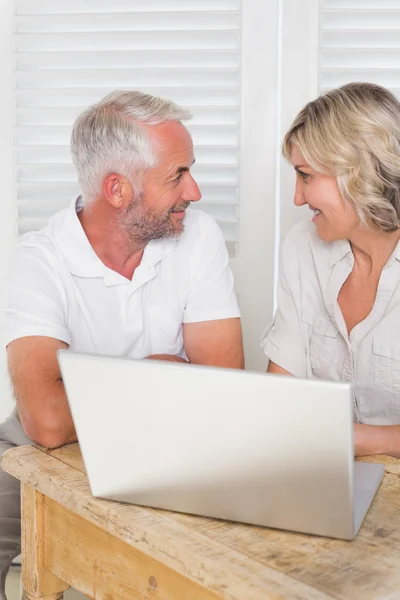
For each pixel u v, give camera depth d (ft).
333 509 2.95
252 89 7.26
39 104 7.57
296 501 2.99
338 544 3.00
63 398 4.63
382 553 2.93
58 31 7.47
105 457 3.33
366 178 4.62
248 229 7.44
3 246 7.74
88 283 5.55
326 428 2.74
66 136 7.60
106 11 7.39
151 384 3.00
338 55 7.14
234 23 7.24
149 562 3.27
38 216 7.75
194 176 7.48
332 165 4.62
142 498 3.35
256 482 3.01
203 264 5.80
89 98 7.51
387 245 5.01
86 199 5.50
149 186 5.23
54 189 7.67
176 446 3.10
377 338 5.16
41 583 3.99
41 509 3.93
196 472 3.12
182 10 7.29
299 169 4.85
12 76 7.50
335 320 5.34
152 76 7.41
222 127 7.32
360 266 5.25
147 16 7.32
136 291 5.61
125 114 5.17
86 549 3.64
